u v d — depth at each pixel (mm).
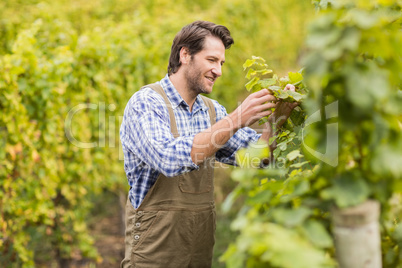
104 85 3193
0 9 3887
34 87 2580
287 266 705
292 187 919
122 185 3939
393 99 839
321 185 885
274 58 6414
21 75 2574
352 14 774
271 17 6105
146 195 1630
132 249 1662
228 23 4684
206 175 1709
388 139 842
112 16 4484
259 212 990
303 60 821
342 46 769
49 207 2836
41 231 3307
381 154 818
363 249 817
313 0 1491
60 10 4402
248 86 1516
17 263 2848
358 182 820
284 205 910
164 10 4836
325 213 969
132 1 4855
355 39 765
